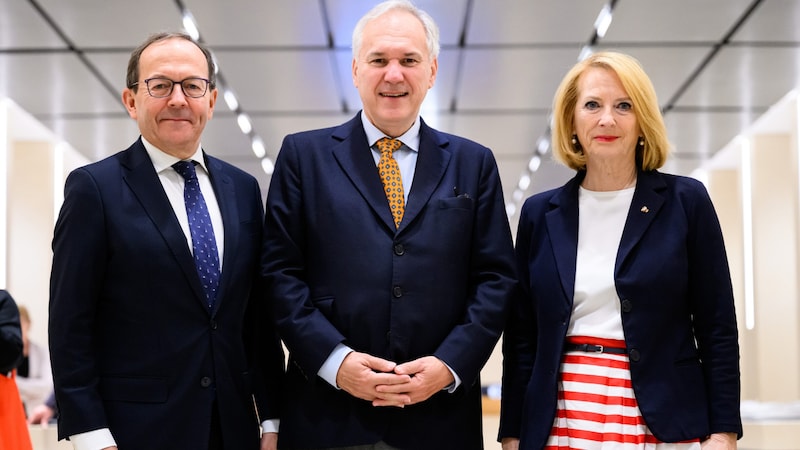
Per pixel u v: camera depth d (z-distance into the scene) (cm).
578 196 246
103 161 237
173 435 222
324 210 235
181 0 497
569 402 230
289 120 745
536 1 503
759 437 392
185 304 228
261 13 517
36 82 630
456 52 587
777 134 780
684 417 224
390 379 215
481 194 243
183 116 236
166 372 225
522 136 804
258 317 248
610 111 236
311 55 589
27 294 765
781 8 509
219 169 251
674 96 678
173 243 229
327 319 228
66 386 218
